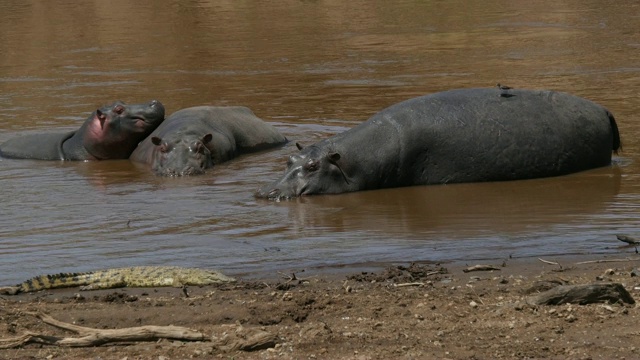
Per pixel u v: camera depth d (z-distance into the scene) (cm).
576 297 1244
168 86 3503
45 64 4103
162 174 2272
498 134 2086
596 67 3512
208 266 1501
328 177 2016
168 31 5034
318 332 1156
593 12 5169
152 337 1163
